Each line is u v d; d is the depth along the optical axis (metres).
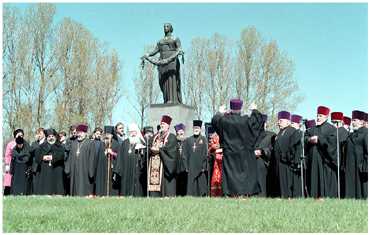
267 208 9.45
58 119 34.62
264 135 14.53
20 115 33.50
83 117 35.41
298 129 13.88
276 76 39.94
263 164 14.32
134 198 12.85
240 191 12.33
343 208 9.45
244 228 7.64
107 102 37.41
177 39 19.58
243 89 40.19
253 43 40.22
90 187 15.48
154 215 8.65
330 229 7.61
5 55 33.97
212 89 40.88
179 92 19.64
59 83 35.16
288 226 7.77
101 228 7.64
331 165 13.38
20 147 16.61
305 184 13.73
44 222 8.12
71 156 15.67
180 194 15.88
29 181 16.78
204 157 15.40
